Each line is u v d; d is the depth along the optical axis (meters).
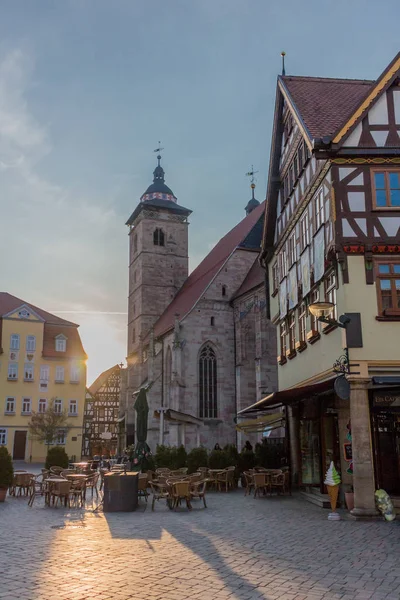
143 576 9.99
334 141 19.53
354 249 18.98
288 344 26.88
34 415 65.25
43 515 18.27
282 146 27.61
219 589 9.19
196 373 50.81
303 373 24.09
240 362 49.09
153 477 27.55
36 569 10.48
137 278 74.88
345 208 19.31
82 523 16.45
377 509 17.25
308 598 8.73
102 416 107.38
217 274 53.12
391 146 19.61
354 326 18.53
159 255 74.25
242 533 14.59
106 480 19.48
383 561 11.24
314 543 13.14
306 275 22.98
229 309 52.78
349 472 20.22
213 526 15.81
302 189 23.81
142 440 31.42
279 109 27.08
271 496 24.16
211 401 50.84
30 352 69.19
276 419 30.72
